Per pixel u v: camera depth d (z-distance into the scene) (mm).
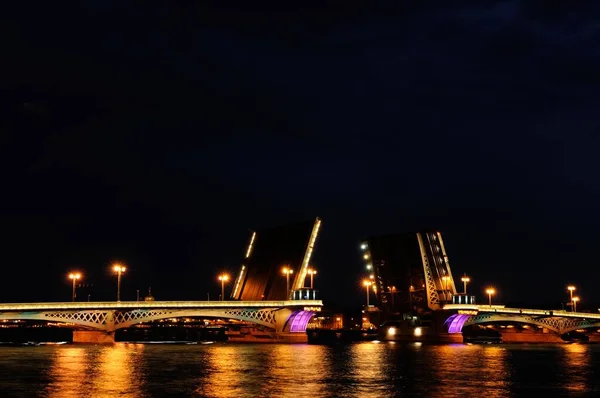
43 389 62125
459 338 184375
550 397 60000
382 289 189625
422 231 179000
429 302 182125
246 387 64812
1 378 71125
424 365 93250
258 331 180375
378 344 176250
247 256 183000
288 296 167500
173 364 91562
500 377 76438
